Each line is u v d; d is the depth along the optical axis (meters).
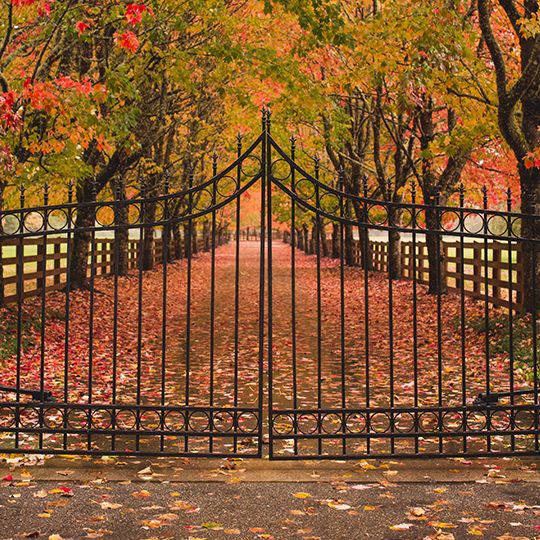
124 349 12.94
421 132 20.14
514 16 12.65
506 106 12.65
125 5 13.19
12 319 13.42
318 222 6.52
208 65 20.91
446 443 7.11
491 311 15.70
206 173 36.34
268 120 6.55
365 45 14.77
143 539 4.72
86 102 12.10
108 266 28.56
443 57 13.17
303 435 6.42
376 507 5.32
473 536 4.77
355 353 12.72
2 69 11.99
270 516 5.15
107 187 25.06
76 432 6.46
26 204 20.72
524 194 12.98
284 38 20.14
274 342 14.11
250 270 39.00
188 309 6.42
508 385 9.59
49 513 5.18
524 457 6.61
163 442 6.65
